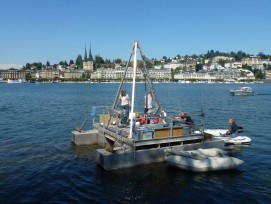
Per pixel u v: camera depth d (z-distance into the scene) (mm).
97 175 17016
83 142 23781
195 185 15867
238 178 16891
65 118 40094
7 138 26422
